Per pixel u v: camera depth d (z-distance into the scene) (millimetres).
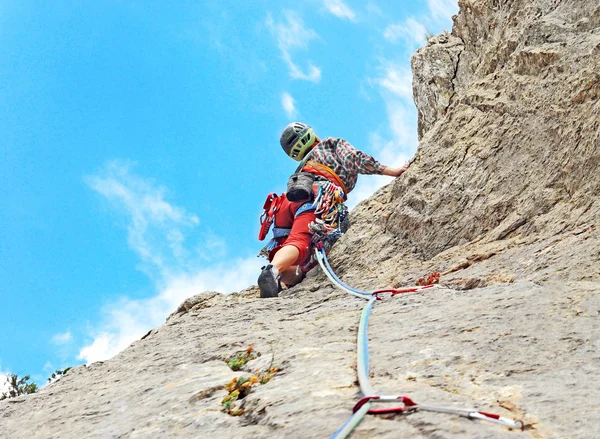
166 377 3697
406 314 3902
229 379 3357
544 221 4844
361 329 3596
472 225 5453
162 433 2916
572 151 4891
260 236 6375
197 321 4988
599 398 2457
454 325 3410
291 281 5922
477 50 7840
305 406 2723
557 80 5367
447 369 2947
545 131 5281
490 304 3582
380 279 5352
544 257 4219
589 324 3062
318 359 3352
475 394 2674
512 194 5305
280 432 2559
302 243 5891
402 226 5918
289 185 6191
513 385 2695
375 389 2818
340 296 5004
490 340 3125
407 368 3014
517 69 5961
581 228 4371
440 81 8133
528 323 3215
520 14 6426
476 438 2215
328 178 6340
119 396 3613
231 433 2721
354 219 6477
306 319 4406
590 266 3771
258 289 6066
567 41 5516
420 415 2420
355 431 2385
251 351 3738
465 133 6117
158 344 4672
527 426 2359
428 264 5203
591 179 4660
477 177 5648
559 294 3461
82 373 4504
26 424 3650
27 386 5535
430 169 6062
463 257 4988
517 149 5504
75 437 3184
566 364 2797
